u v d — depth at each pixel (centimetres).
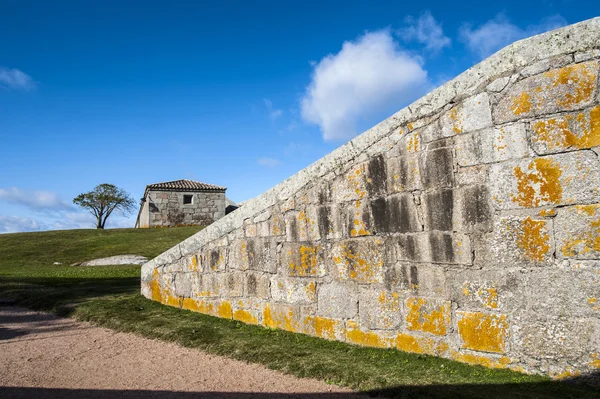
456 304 542
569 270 467
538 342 483
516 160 502
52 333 786
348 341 644
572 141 469
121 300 990
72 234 3316
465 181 538
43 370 591
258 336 704
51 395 503
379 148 620
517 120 503
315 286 689
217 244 845
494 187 516
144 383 539
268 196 759
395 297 598
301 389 509
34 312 971
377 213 619
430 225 566
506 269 506
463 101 545
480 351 521
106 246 2795
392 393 479
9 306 1045
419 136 580
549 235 479
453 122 552
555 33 485
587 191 459
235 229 813
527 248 493
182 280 916
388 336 604
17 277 1540
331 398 482
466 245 535
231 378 551
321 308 680
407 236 588
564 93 476
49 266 2252
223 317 825
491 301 515
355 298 640
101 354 661
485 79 529
